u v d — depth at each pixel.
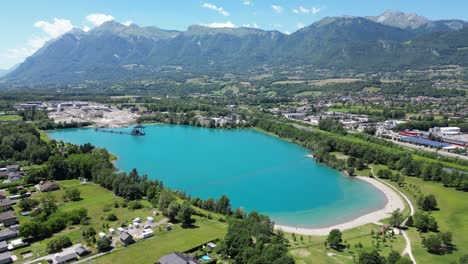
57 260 151.50
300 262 155.25
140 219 198.38
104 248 165.00
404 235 186.12
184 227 189.88
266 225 179.25
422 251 167.00
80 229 185.88
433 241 165.25
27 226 173.62
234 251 156.25
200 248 167.62
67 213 195.62
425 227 190.88
